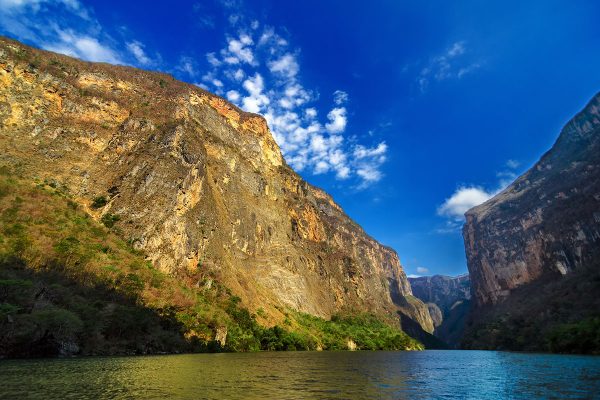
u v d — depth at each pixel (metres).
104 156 100.62
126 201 89.38
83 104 107.75
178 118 126.56
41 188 80.31
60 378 29.28
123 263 71.00
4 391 23.83
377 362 64.19
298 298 136.75
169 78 160.00
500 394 29.75
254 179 162.62
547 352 99.50
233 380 33.28
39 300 48.56
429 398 27.91
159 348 58.62
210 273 93.50
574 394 29.31
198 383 30.58
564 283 159.25
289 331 101.06
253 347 81.50
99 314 53.31
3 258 54.22
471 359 79.19
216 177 130.88
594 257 163.50
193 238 94.69
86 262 63.94
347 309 183.25
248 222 139.75
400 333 180.62
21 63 101.06
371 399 27.08
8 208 67.94
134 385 28.02
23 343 41.84
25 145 89.25
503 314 185.12
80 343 48.41
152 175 95.50
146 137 108.75
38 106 98.19
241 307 91.31
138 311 58.56
